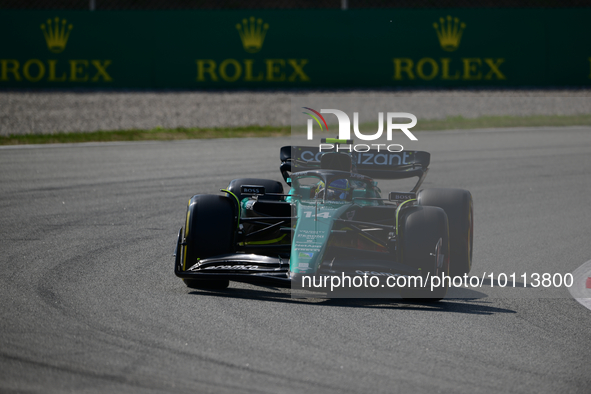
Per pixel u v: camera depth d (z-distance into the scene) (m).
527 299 21.92
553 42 79.69
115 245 27.44
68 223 31.16
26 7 98.88
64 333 17.39
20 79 76.56
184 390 14.38
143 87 78.31
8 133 59.00
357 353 16.59
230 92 78.25
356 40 79.19
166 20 77.75
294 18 78.44
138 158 49.44
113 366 15.49
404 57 79.69
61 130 60.91
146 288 21.70
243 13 78.25
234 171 44.91
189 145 55.69
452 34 79.44
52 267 23.94
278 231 24.47
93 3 78.56
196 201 22.03
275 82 79.25
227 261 21.02
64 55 76.56
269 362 15.90
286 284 20.00
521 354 16.88
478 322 19.28
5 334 17.22
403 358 16.38
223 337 17.38
